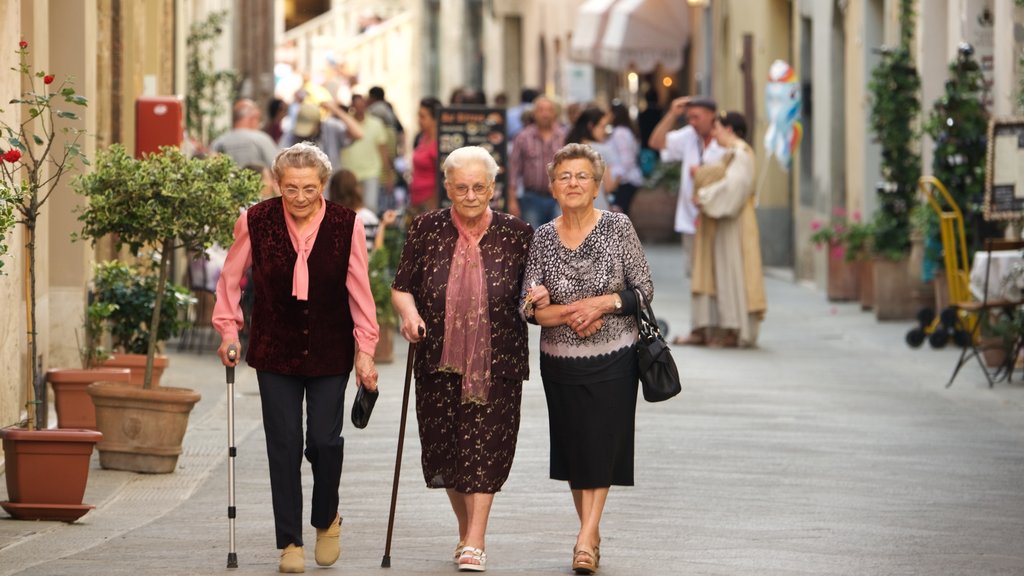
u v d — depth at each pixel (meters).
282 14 174.25
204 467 28.17
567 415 20.84
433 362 20.61
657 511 24.64
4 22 27.00
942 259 46.22
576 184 20.58
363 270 20.30
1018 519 24.09
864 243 55.34
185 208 28.14
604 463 20.69
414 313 20.66
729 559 21.27
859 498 25.62
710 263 46.09
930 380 39.41
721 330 46.38
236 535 22.72
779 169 74.12
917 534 22.97
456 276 20.67
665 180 92.19
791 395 36.94
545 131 53.94
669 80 104.19
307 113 58.62
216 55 77.06
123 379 28.78
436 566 20.72
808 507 24.91
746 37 76.44
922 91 52.28
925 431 32.12
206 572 20.08
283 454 20.19
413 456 29.48
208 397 36.09
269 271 20.22
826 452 29.77
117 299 34.53
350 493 26.09
